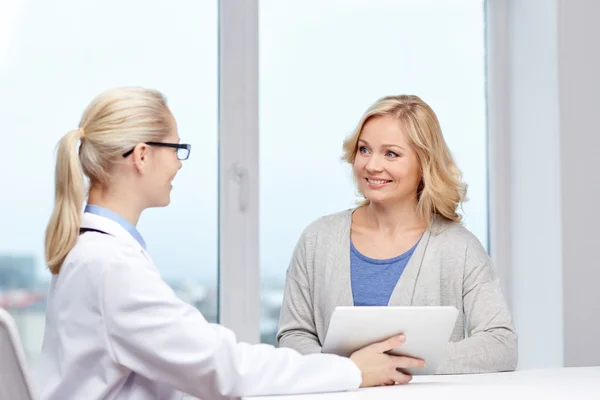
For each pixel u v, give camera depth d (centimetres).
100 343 152
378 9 315
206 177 293
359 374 158
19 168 275
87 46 282
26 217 276
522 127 315
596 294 294
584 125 296
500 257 321
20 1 276
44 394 156
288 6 304
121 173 164
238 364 152
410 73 318
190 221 291
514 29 320
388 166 216
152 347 150
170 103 290
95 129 164
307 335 223
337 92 309
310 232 232
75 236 160
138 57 287
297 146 304
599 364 294
